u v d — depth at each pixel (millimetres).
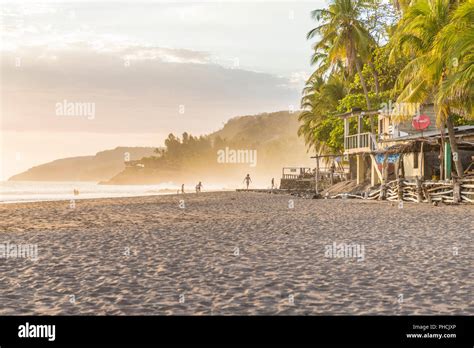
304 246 13641
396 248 13023
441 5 29516
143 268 10680
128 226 19844
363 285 8930
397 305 7641
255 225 19516
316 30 51469
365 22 51281
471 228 16969
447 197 29281
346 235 15805
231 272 10180
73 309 7598
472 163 32188
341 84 61562
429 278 9383
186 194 63344
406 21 31000
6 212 28797
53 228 19297
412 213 23031
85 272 10281
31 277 9812
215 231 17641
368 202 33844
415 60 29297
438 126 30203
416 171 37719
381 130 44469
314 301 7887
